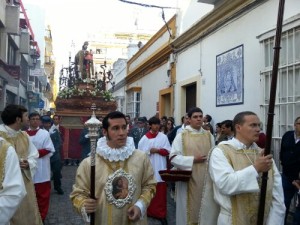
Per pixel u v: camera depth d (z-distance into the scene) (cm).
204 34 933
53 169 788
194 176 478
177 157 485
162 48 1291
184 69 1110
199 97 979
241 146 298
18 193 256
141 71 1716
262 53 661
